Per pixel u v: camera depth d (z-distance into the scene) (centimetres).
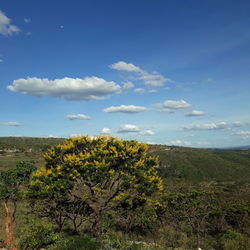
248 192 2505
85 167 790
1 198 729
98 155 831
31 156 4322
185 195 1427
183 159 6062
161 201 1407
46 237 673
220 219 1398
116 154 831
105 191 859
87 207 940
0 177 736
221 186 3462
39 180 789
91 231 894
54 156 862
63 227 1030
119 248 687
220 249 966
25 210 1067
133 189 859
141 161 871
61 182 769
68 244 663
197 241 1052
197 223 1291
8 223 677
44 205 898
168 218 1329
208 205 1471
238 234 1041
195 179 4531
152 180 870
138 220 1128
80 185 845
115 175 877
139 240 973
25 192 777
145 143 912
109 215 1091
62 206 901
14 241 661
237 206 1546
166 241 967
